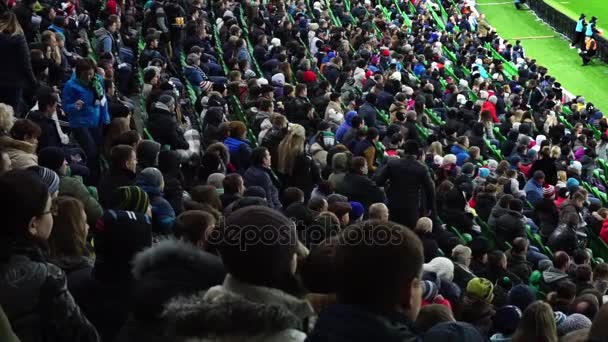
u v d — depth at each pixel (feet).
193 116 65.57
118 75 66.85
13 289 16.49
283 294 13.89
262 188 41.98
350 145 60.23
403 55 122.21
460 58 141.49
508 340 30.73
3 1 66.49
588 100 150.41
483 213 60.18
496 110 110.22
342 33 126.62
